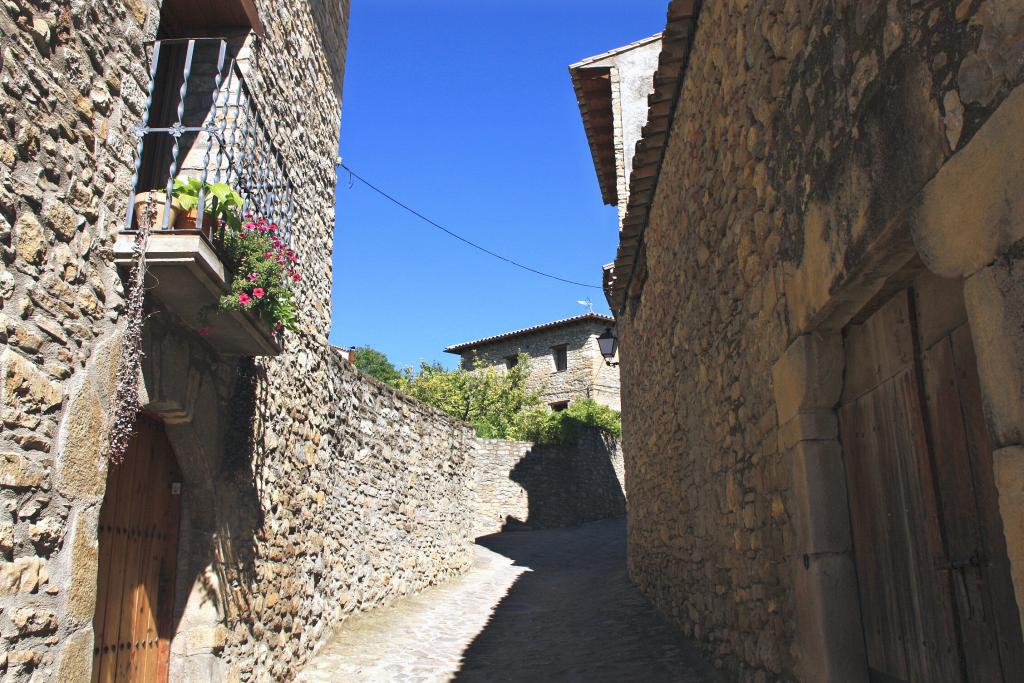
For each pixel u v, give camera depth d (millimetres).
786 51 3244
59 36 2855
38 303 2707
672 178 6023
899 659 2713
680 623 6250
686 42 5184
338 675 5914
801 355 3158
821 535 3102
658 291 6949
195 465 4465
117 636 3822
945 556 2404
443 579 11188
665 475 6980
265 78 5426
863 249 2430
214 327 4223
